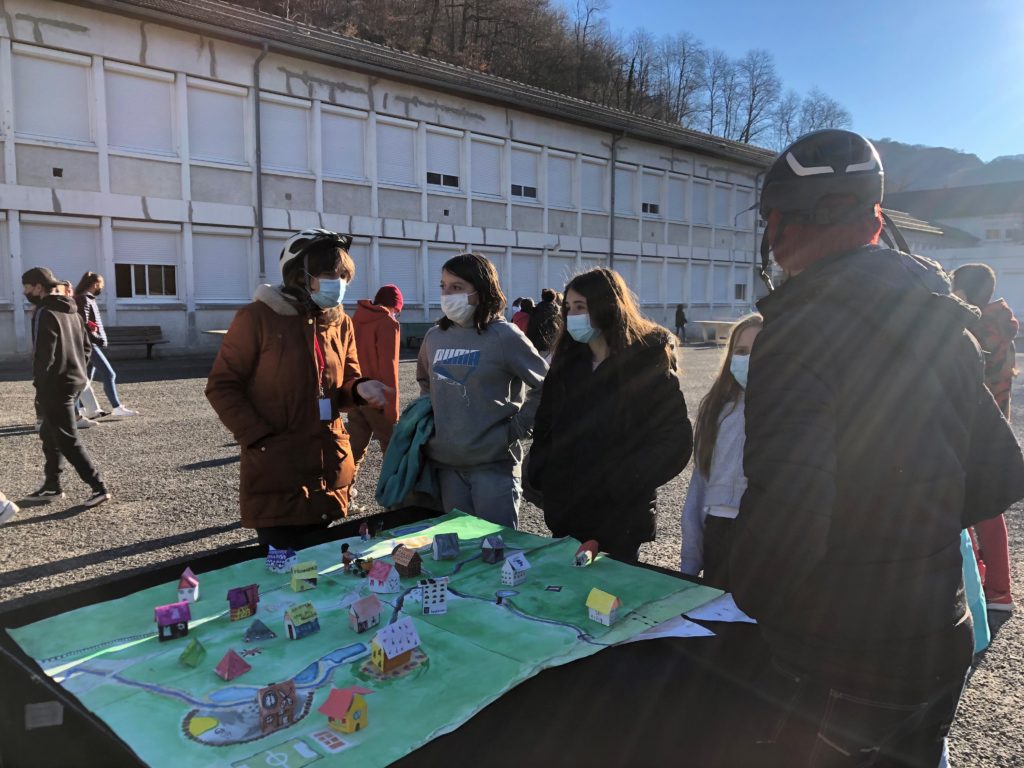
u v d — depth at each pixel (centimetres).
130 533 477
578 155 2541
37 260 1541
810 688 121
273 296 262
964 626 119
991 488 133
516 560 214
